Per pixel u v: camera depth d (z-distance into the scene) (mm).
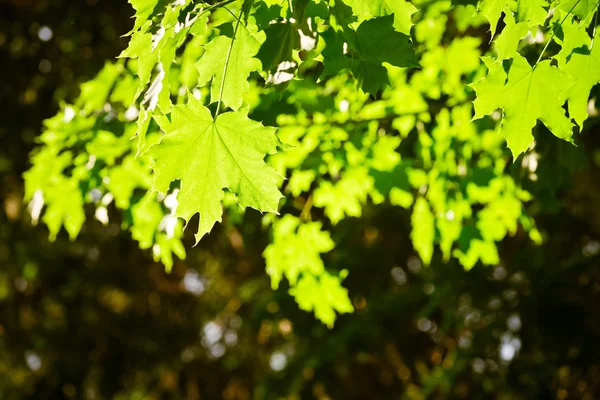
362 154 4215
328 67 2092
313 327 7820
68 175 4004
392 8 2049
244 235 7965
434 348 8359
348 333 7688
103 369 9203
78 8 7695
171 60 2051
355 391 8656
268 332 9211
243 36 2104
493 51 3648
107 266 8930
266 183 2012
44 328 9188
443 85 4043
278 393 7969
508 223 4668
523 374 6691
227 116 1949
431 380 7582
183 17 1957
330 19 2035
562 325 6328
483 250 4738
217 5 1963
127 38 7691
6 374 9391
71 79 7910
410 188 4867
